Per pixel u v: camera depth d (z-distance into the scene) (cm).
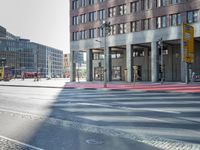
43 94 2136
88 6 5534
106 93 2202
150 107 1255
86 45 5528
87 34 5528
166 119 929
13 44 14900
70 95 2019
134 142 619
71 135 696
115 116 1002
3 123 870
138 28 4731
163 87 2786
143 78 5578
